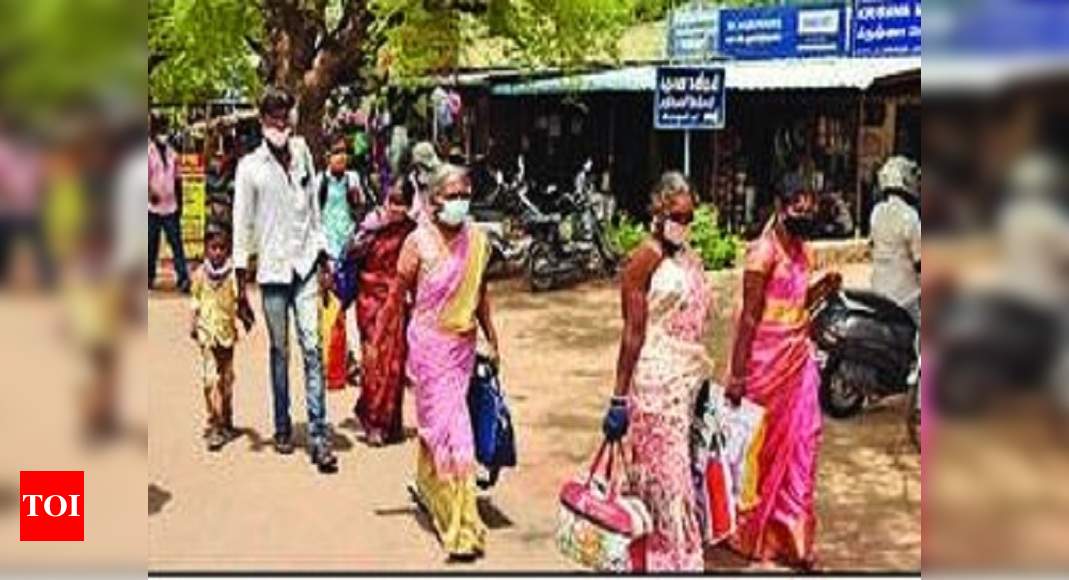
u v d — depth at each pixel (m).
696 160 20.94
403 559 6.20
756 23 16.34
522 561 6.20
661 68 13.29
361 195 11.35
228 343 8.26
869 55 15.45
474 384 6.59
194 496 7.21
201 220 16.89
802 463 6.13
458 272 6.38
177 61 14.68
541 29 15.39
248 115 21.34
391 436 8.42
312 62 14.91
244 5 14.44
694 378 5.88
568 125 22.69
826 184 19.73
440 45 15.06
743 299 6.19
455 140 20.89
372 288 8.33
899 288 9.38
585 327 13.25
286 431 8.16
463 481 6.31
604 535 5.94
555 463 8.09
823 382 9.37
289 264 7.84
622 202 21.72
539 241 15.68
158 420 8.80
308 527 6.67
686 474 5.88
